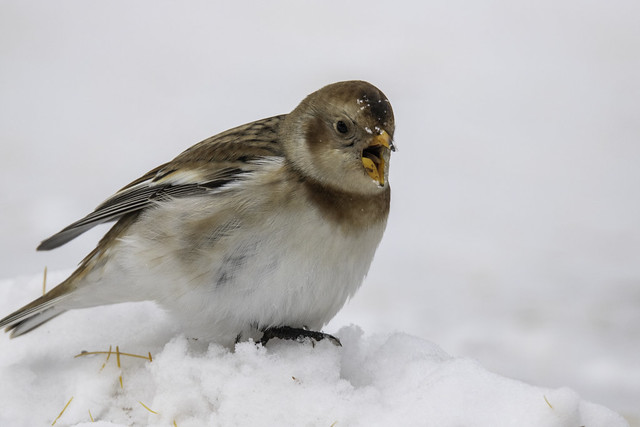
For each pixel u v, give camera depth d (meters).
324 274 6.92
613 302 13.27
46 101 21.95
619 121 21.83
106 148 19.17
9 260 13.77
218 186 6.96
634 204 17.50
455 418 6.01
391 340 6.97
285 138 7.19
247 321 7.04
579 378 11.16
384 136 6.89
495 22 29.17
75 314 7.78
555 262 14.76
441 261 14.63
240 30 27.84
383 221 7.20
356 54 25.86
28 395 6.77
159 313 7.83
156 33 27.58
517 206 17.27
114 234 7.50
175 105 21.80
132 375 6.86
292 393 6.35
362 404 6.25
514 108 22.55
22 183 17.17
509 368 11.41
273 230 6.82
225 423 6.36
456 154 19.69
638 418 9.91
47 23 27.98
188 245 6.95
